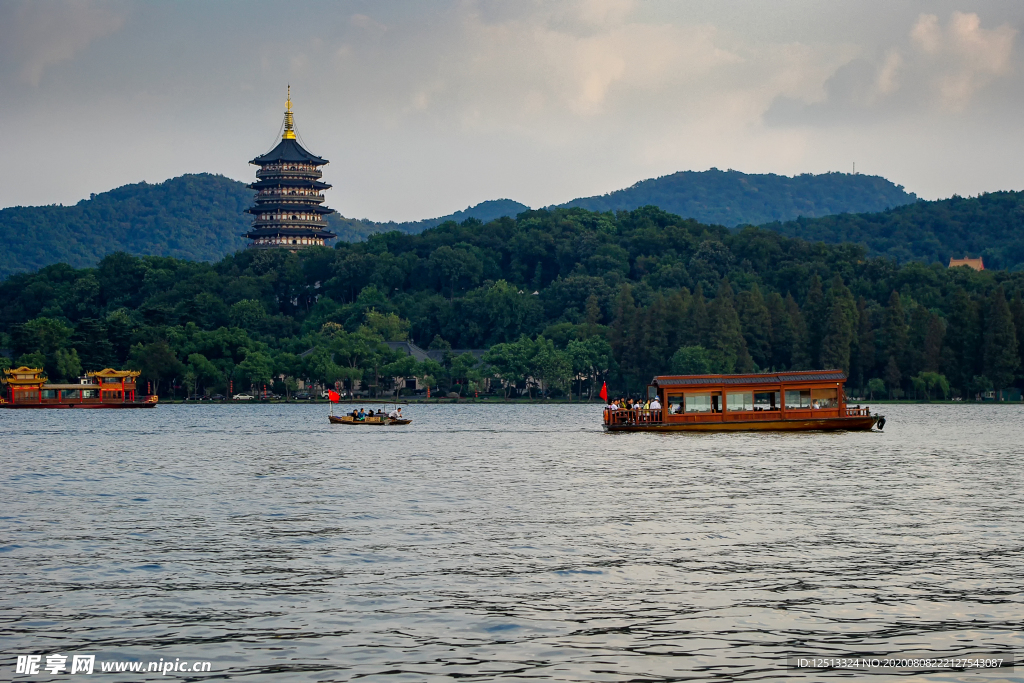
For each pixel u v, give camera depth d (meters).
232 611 38.56
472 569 44.69
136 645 35.06
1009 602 39.88
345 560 46.44
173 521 57.00
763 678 32.44
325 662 33.53
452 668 33.06
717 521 56.53
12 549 48.88
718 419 121.88
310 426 153.75
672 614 38.28
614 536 52.03
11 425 158.00
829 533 52.84
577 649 34.72
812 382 122.81
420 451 104.06
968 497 65.94
